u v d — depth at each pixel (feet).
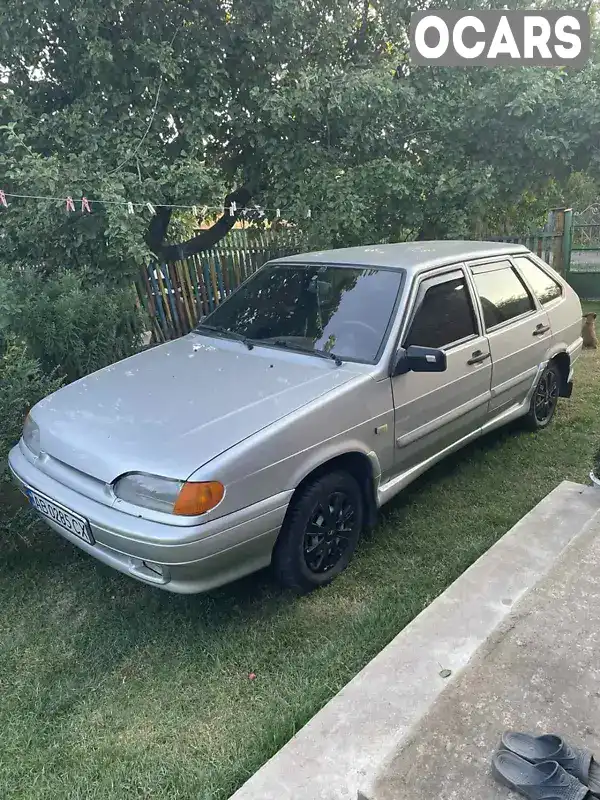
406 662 8.02
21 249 23.06
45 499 9.26
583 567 9.10
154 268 24.99
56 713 7.89
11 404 11.29
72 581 10.56
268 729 7.43
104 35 23.07
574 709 6.72
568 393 16.76
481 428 13.33
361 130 24.97
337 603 9.71
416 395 10.96
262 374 10.48
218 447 8.29
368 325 10.95
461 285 12.50
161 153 23.72
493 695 6.95
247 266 28.66
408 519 12.03
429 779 5.95
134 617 9.61
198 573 8.09
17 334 14.94
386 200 26.11
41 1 20.92
